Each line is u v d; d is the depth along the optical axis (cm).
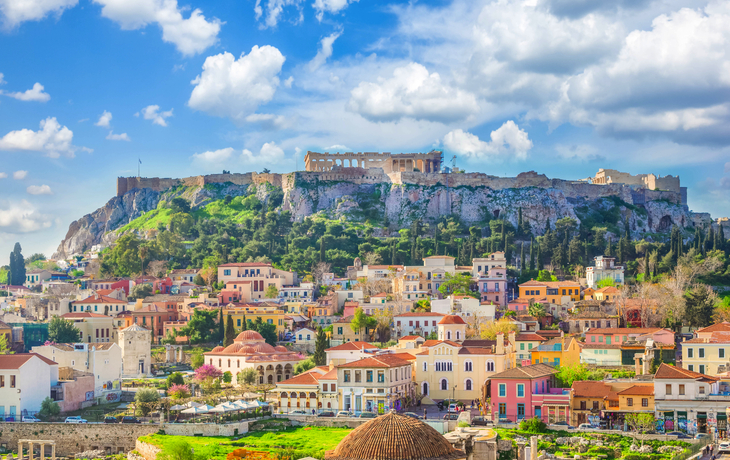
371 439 7456
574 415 17200
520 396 17488
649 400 16888
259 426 17662
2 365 18938
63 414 19762
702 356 19550
